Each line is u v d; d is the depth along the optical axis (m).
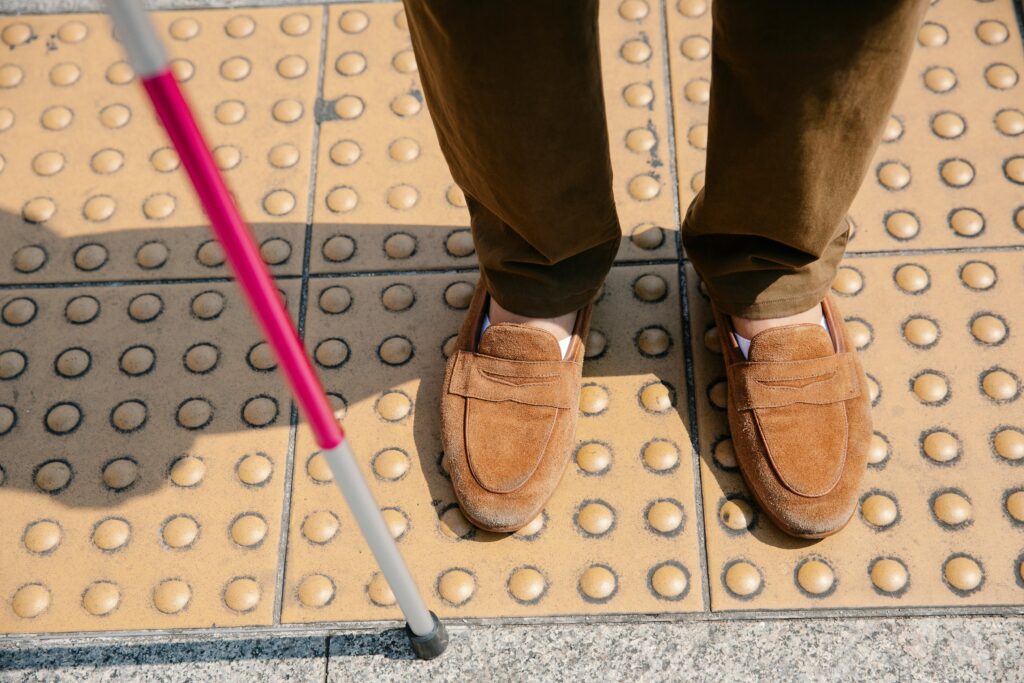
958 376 1.91
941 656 1.66
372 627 1.75
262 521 1.85
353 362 2.00
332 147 2.26
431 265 2.10
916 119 2.20
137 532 1.85
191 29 2.44
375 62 2.37
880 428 1.87
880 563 1.75
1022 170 2.12
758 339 1.80
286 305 2.07
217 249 2.14
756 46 1.25
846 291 2.02
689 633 1.71
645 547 1.79
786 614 1.72
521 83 1.29
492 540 1.81
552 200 1.49
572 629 1.73
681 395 1.93
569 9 1.22
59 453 1.93
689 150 2.21
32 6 2.49
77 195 2.22
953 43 2.29
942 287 2.01
